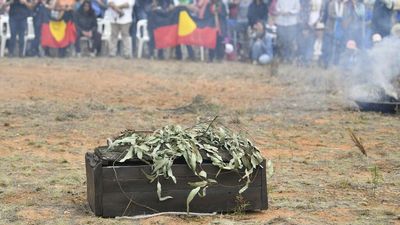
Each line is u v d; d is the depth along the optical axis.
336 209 11.30
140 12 39.03
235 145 10.76
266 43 37.72
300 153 15.84
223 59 39.25
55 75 30.05
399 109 21.12
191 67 34.94
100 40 39.12
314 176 13.62
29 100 23.31
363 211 11.15
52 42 38.22
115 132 18.09
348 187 12.74
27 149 16.02
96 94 25.08
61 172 13.77
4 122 19.28
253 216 10.75
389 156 15.55
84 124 19.19
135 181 10.44
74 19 38.72
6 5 38.06
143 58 38.78
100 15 39.47
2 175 13.46
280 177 13.45
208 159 10.57
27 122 19.39
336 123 19.75
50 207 11.34
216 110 21.73
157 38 38.78
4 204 11.51
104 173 10.41
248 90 27.11
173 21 38.84
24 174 13.59
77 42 38.91
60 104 22.56
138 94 25.39
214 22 38.91
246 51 38.91
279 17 37.25
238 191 10.69
